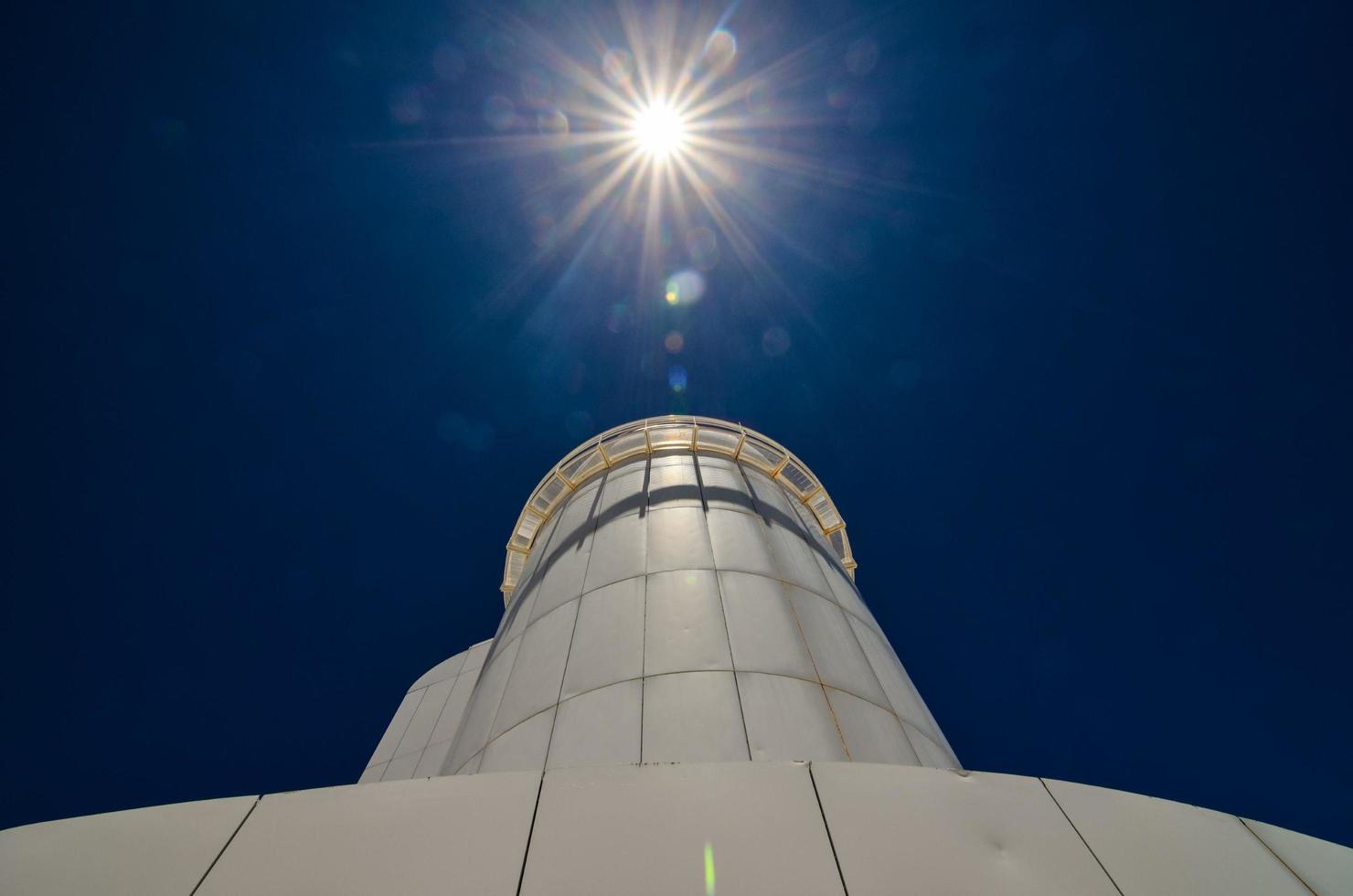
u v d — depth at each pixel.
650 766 6.99
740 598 13.02
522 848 6.18
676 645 11.47
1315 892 6.18
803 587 14.20
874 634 14.68
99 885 5.83
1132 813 6.86
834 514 21.62
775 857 6.12
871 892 5.89
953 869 6.13
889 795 6.78
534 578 16.62
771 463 21.33
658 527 15.63
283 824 6.42
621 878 5.93
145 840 6.21
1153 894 6.07
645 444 20.30
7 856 6.01
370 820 6.46
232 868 6.02
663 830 6.33
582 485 20.58
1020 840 6.46
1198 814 6.94
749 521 16.22
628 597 13.13
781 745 9.53
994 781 7.09
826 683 11.17
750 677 10.76
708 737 9.52
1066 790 7.05
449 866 6.03
